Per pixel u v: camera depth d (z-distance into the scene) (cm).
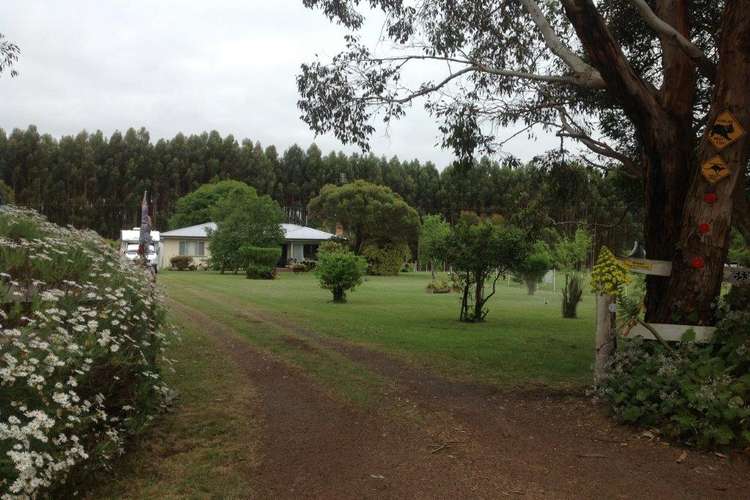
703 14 883
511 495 398
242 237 3541
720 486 413
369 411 606
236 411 601
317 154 8356
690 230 624
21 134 7169
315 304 1850
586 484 417
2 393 329
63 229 613
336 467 451
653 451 481
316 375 779
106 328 431
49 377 349
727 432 469
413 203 7000
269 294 2161
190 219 5900
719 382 500
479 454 478
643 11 638
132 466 445
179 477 430
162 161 7825
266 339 1083
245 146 8356
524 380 763
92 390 404
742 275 655
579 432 534
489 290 2769
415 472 440
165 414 580
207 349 955
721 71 612
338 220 4603
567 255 2558
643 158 720
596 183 1207
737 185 639
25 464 286
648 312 673
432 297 2295
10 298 406
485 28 1008
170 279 2836
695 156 659
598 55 630
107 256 595
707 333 593
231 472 441
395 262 4503
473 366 862
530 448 493
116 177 7481
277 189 8131
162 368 660
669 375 531
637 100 647
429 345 1056
